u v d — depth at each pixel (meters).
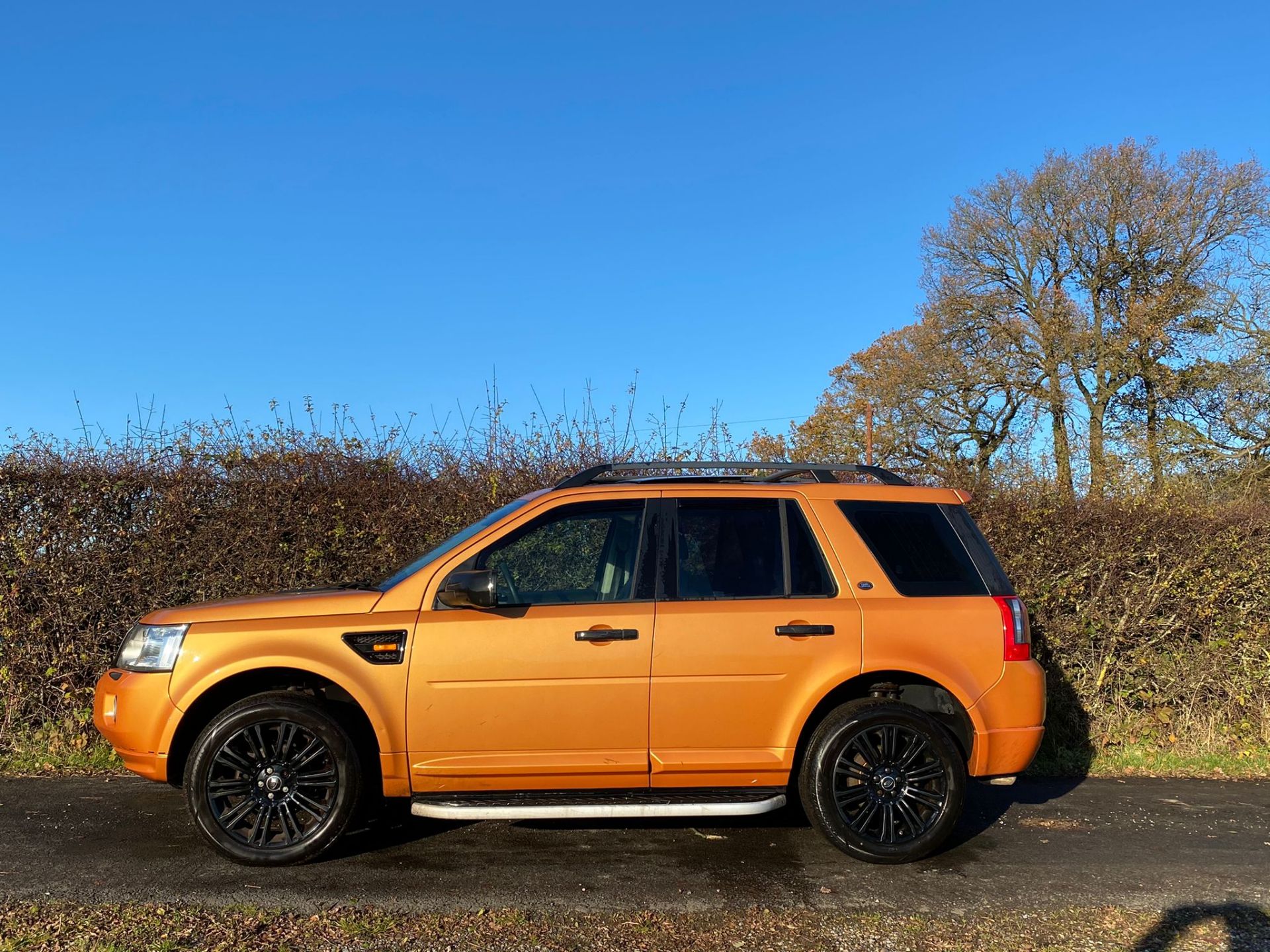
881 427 28.66
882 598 4.86
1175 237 27.78
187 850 4.79
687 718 4.66
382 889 4.32
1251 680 7.58
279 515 7.04
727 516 4.99
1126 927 4.06
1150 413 26.42
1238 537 7.66
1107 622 7.51
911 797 4.80
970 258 30.48
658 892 4.35
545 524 4.91
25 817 5.34
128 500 6.86
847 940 3.88
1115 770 7.01
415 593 4.72
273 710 4.57
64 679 6.68
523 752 4.61
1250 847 5.21
